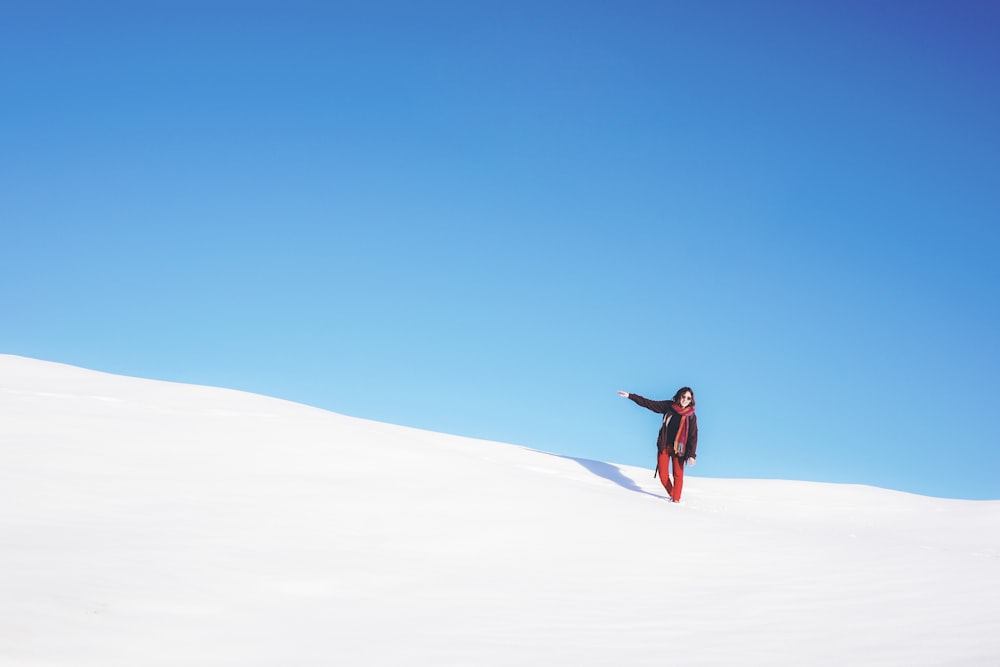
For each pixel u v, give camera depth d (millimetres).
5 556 4754
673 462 10695
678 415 10555
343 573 5375
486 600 5137
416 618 4664
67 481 6656
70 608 4082
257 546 5695
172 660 3693
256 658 3826
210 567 5094
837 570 6258
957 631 4691
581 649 4238
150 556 5137
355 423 11469
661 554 6555
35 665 3391
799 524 10430
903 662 4094
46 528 5469
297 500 6980
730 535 7344
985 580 5992
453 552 6191
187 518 6121
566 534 6918
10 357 13188
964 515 11789
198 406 10242
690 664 4035
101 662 3545
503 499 7789
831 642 4461
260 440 8734
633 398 10703
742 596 5492
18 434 7941
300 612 4586
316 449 8633
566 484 9234
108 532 5551
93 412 9281
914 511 12125
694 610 5125
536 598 5250
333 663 3828
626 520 7594
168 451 7988
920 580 5977
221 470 7594
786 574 6121
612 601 5297
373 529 6508
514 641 4332
